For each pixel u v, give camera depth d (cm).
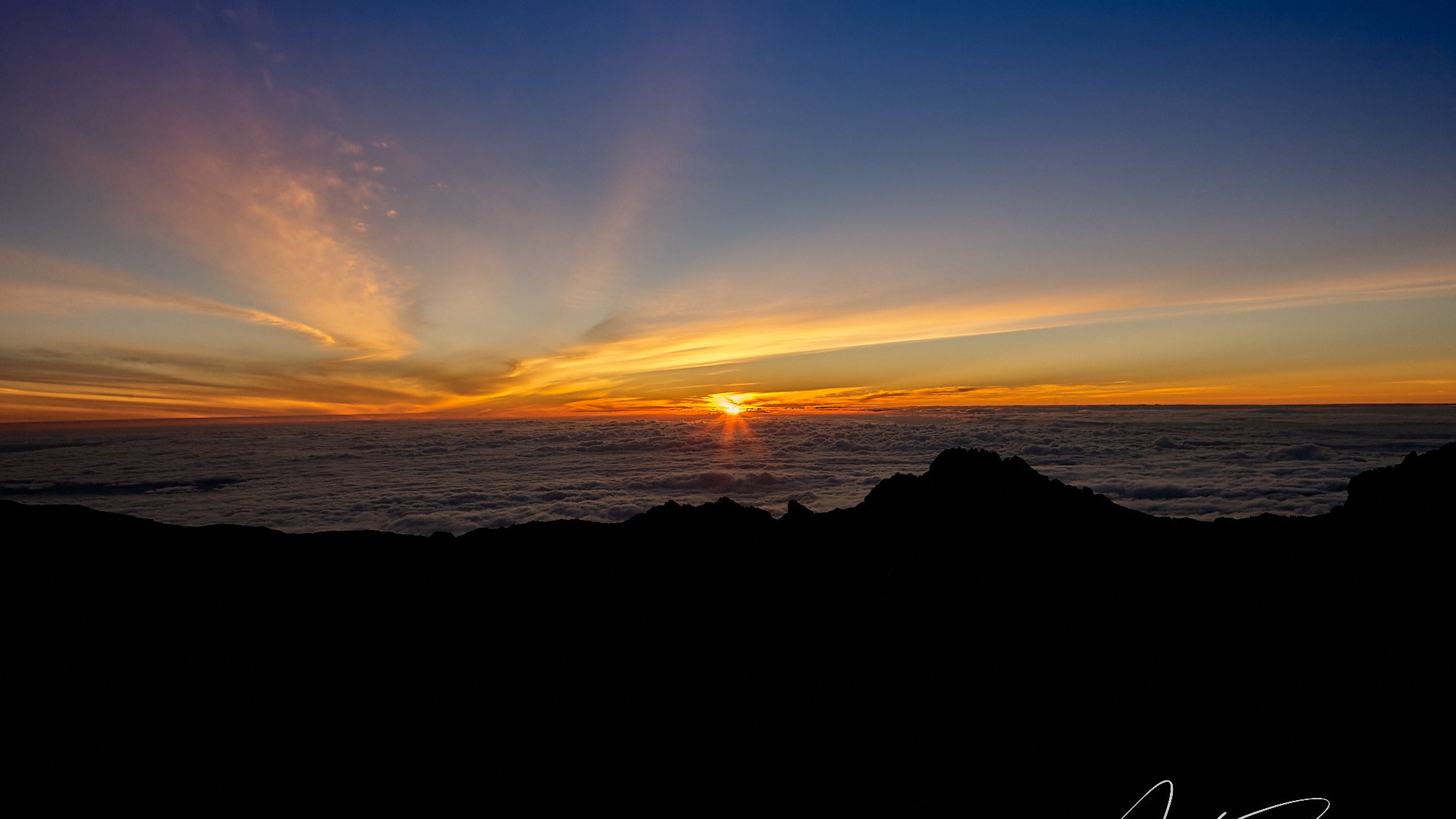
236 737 1380
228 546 2080
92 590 1709
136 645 1562
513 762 1434
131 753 1284
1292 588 1900
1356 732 1327
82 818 1146
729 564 2264
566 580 2159
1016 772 1370
